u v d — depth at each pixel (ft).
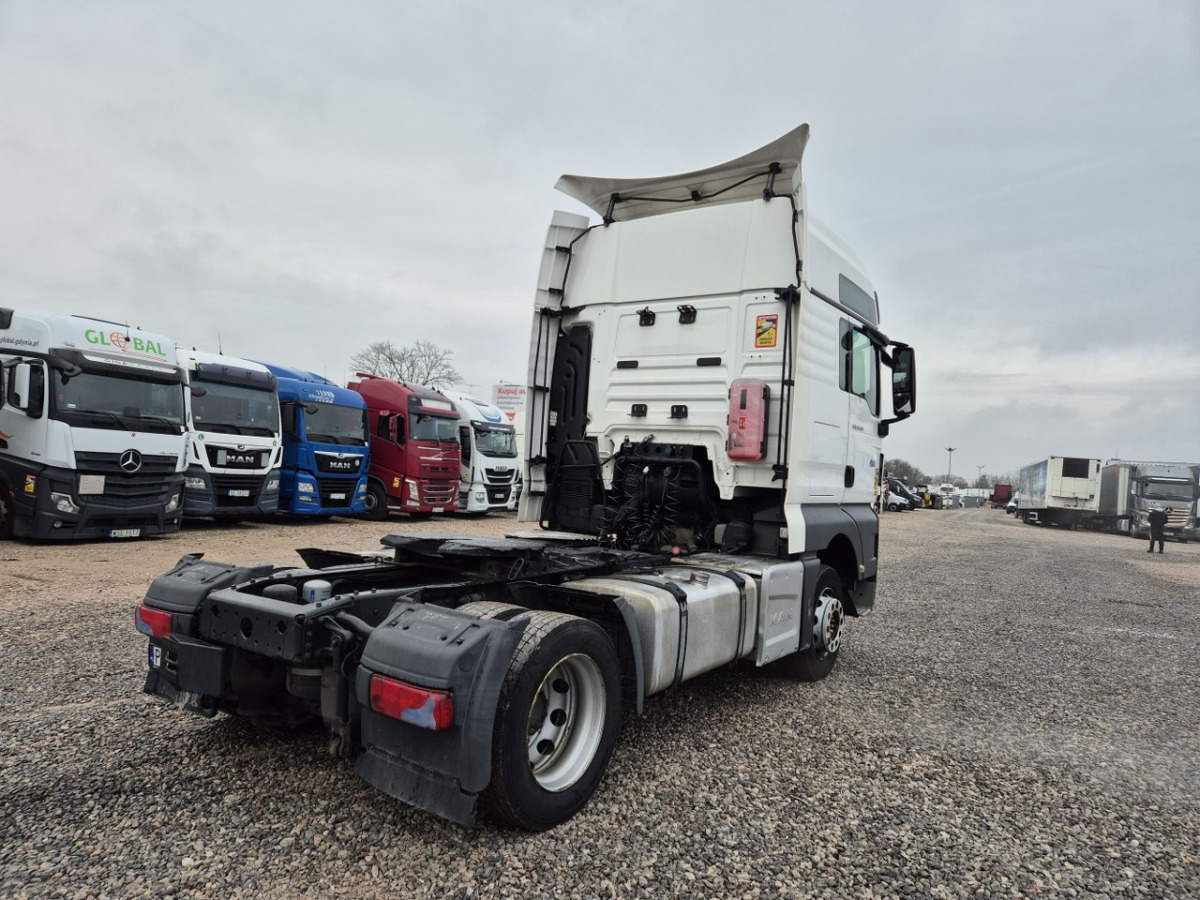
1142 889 9.17
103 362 36.76
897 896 8.71
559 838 9.61
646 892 8.48
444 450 61.82
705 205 18.47
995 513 213.46
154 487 38.68
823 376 17.84
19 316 36.22
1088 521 127.24
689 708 15.49
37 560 31.12
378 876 8.51
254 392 46.88
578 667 10.65
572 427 19.36
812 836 10.08
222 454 44.27
